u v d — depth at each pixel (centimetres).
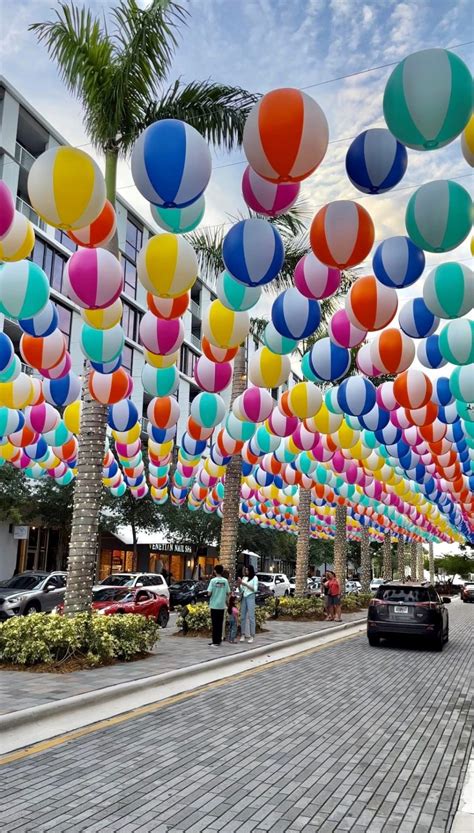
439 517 2647
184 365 4322
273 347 854
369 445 1291
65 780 527
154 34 1003
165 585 2205
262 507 2653
